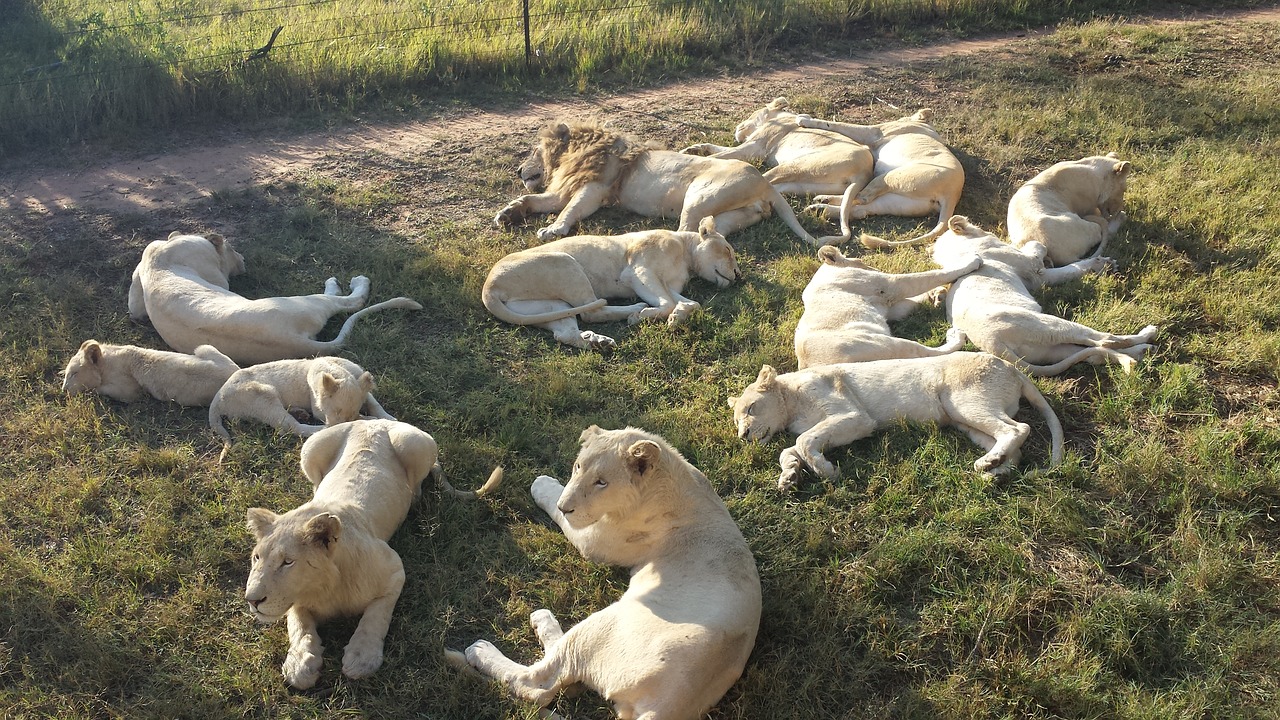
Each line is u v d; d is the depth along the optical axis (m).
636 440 3.95
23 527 4.67
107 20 12.32
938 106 10.24
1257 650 3.89
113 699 3.83
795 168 8.30
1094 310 6.16
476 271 6.98
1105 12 13.66
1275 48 11.79
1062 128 9.30
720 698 3.57
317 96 10.46
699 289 6.88
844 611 4.15
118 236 7.61
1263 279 6.41
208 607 4.21
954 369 5.06
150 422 5.44
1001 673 3.81
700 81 11.41
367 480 4.34
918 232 7.67
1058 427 4.98
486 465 5.08
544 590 4.28
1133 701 3.68
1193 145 8.86
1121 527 4.48
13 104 9.42
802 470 4.93
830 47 12.48
